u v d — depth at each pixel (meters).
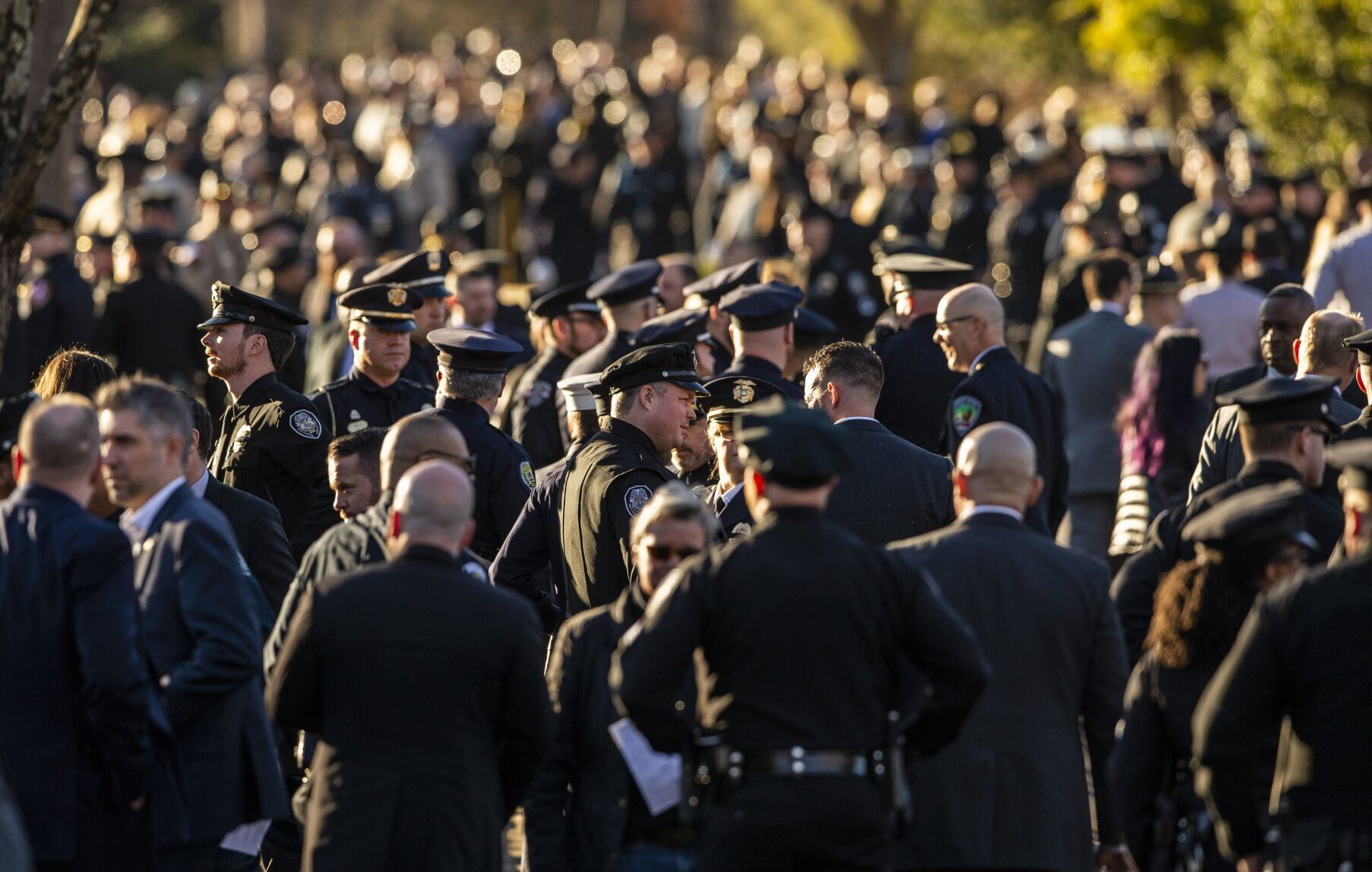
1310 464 21.78
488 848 19.94
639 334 32.75
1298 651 17.77
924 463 25.70
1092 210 51.00
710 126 89.44
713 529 20.59
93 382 26.94
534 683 20.16
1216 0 74.81
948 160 71.88
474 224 53.50
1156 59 78.31
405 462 22.38
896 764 18.66
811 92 94.44
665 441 25.91
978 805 20.22
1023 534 20.92
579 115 89.38
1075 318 48.97
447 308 40.62
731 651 18.44
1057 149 64.94
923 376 33.09
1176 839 19.83
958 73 136.62
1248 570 19.39
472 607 19.97
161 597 20.61
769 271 43.34
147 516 21.02
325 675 19.88
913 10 129.12
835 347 26.39
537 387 35.66
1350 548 18.52
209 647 20.22
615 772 20.20
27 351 44.06
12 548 19.61
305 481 28.42
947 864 20.19
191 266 54.59
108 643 19.23
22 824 19.20
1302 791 17.80
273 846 25.66
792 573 18.41
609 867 20.00
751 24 166.88
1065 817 20.39
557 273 80.12
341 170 78.81
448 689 19.73
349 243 47.00
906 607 18.70
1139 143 66.25
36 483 19.88
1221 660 19.42
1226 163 68.44
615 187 81.88
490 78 115.50
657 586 20.30
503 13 192.25
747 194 72.94
